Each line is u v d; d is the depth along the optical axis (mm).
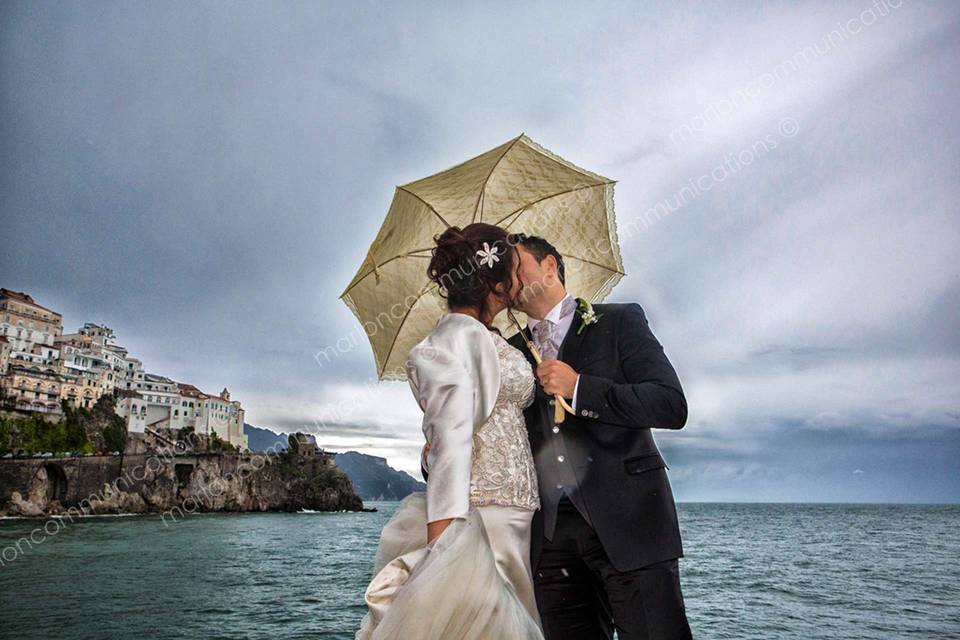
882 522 71938
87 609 16891
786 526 63594
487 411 1528
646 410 1777
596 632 2096
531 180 2359
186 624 14836
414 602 1174
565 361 2105
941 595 17391
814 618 13891
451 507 1281
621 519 1881
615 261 2457
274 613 16406
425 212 2299
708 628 12789
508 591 1335
